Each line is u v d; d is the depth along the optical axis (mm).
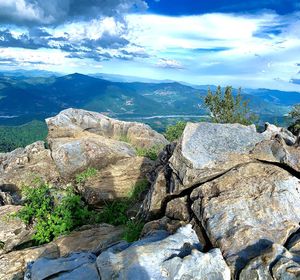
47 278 10945
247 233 10805
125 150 29781
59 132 31312
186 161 13938
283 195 12016
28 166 29438
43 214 19203
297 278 8516
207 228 11656
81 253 12602
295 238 10578
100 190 22125
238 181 12961
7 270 14125
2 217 19734
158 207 15297
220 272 9664
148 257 10211
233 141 14469
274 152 13805
